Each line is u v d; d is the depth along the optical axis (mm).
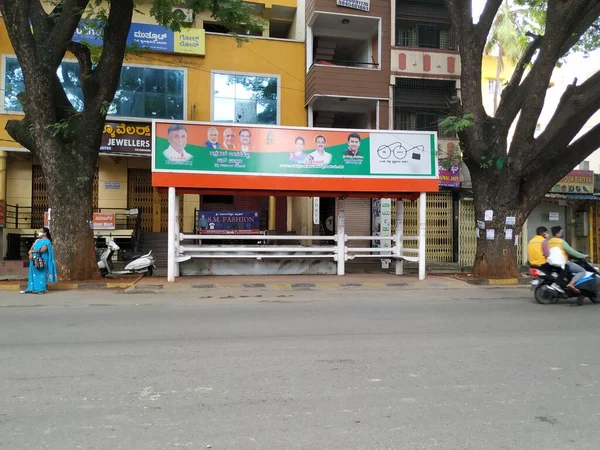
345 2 19359
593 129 14297
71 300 10875
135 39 19125
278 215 22141
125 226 20125
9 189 19266
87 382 5055
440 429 3973
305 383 5059
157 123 13422
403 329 7758
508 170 14352
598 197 20609
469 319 8633
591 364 5793
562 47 14117
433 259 20219
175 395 4691
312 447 3646
